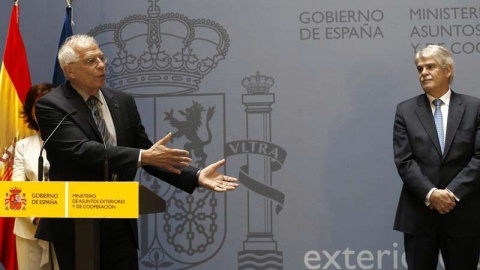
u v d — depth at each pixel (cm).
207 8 489
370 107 472
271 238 476
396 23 472
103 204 241
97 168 310
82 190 242
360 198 471
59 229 319
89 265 249
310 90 478
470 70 468
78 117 326
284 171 478
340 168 474
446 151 389
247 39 485
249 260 478
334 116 476
